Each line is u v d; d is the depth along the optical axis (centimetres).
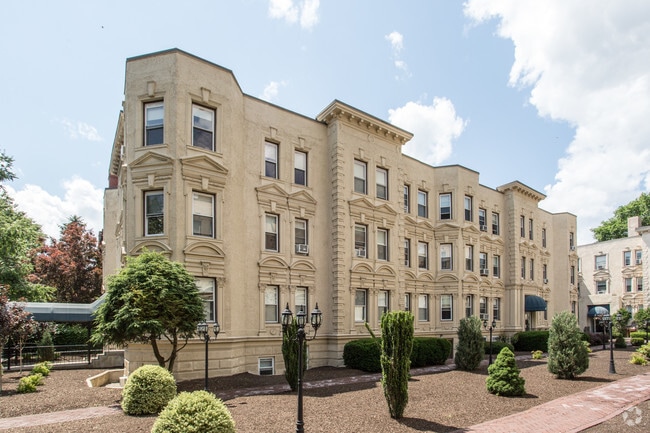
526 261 3756
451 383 1758
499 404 1391
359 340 2206
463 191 3109
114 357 2173
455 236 3020
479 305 3123
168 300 1370
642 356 2553
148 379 1180
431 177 3092
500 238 3538
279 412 1181
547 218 4238
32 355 2389
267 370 2014
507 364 1561
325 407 1267
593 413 1290
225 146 1917
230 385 1605
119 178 2569
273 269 2086
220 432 796
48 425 1035
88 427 1016
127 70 1847
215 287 1834
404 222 2742
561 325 1984
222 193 1881
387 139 2631
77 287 3956
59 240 4159
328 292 2300
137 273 1402
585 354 1938
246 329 1959
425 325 2888
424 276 2934
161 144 1783
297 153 2292
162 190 1777
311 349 2195
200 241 1783
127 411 1159
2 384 1622
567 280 4288
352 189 2403
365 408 1269
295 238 2220
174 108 1783
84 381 1708
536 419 1209
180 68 1812
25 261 2908
